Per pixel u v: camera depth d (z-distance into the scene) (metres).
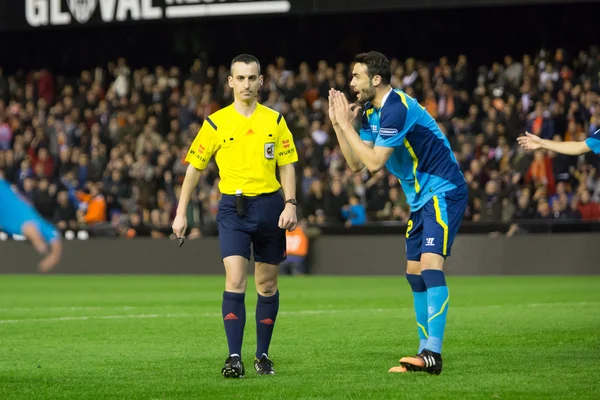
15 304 33.41
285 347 19.75
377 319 26.09
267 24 69.94
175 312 29.53
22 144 63.56
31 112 66.06
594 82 55.75
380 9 57.06
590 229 48.88
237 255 15.84
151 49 72.75
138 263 56.44
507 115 55.38
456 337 21.00
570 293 35.97
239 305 15.81
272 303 16.28
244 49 70.94
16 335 22.92
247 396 13.73
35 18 62.91
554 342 19.92
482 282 44.38
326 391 14.08
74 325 25.34
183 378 15.62
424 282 16.08
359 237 52.81
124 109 64.31
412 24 66.88
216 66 71.88
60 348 20.14
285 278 50.41
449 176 16.09
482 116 56.78
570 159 52.88
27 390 14.45
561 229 49.38
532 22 64.12
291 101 60.88
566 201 50.16
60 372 16.45
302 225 53.69
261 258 16.16
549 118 54.00
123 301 34.66
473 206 51.66
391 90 16.12
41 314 29.05
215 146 16.16
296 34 69.50
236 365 15.45
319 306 31.30
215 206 55.66
